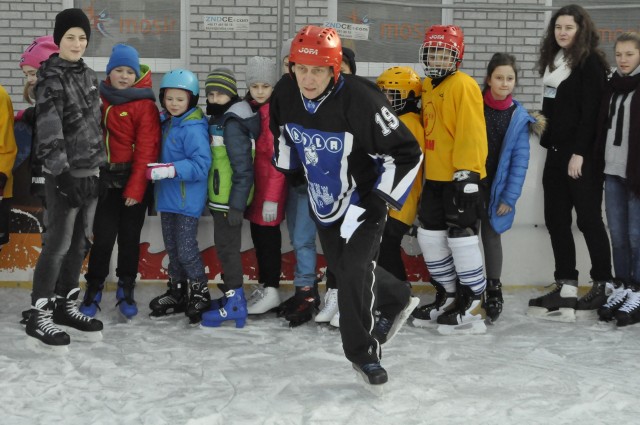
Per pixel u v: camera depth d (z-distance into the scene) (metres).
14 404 3.26
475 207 4.46
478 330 4.51
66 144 3.92
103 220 4.64
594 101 4.72
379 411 3.22
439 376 3.69
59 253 3.99
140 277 5.25
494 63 4.69
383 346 4.21
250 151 4.57
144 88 4.63
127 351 4.06
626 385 3.61
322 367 3.83
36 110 3.90
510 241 5.39
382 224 3.40
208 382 3.58
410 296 3.95
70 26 3.91
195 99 4.66
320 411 3.17
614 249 4.91
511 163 4.74
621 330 4.63
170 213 4.72
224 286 4.63
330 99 3.22
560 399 3.39
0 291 5.18
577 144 4.74
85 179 3.99
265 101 4.68
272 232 4.80
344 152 3.29
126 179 4.61
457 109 4.38
